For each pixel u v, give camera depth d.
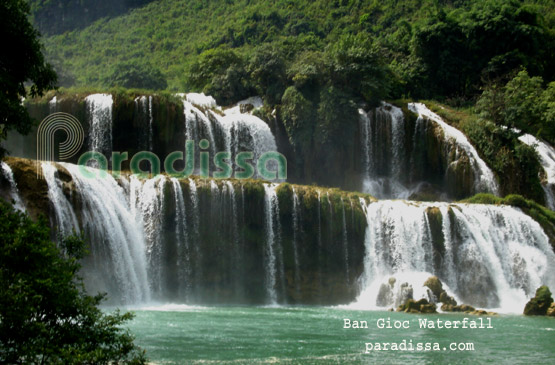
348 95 56.53
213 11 130.25
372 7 111.69
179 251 36.75
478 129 57.62
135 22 131.62
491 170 56.06
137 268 35.50
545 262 43.59
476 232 42.38
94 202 34.16
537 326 28.27
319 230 40.50
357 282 40.50
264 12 115.50
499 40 78.19
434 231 41.41
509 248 43.34
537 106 62.97
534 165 57.16
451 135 56.78
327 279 40.06
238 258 38.41
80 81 95.94
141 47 120.88
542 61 82.88
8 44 20.23
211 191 38.16
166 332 22.88
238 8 127.50
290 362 18.00
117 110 46.78
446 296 36.25
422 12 105.25
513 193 55.66
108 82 80.12
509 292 41.62
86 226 33.31
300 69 56.75
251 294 38.44
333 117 54.59
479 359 19.39
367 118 57.62
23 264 12.56
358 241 41.25
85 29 131.75
